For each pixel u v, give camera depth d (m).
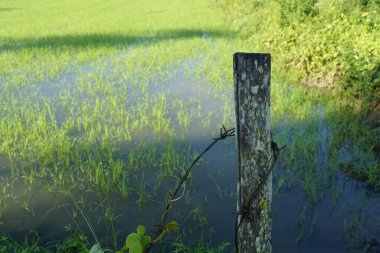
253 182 2.52
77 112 7.81
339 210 4.71
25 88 9.41
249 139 2.44
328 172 5.48
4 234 4.31
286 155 5.94
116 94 8.88
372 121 7.04
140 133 6.89
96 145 6.38
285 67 10.28
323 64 9.21
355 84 7.64
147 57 12.11
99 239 4.25
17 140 6.52
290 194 5.05
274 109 7.59
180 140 6.66
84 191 5.16
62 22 20.78
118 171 5.38
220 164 5.86
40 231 4.37
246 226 2.62
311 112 7.52
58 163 5.60
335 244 4.14
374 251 4.02
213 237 4.27
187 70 10.79
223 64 10.98
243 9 18.78
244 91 2.36
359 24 9.82
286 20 11.38
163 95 8.34
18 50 13.20
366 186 5.20
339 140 6.40
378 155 5.94
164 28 17.59
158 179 5.44
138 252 2.19
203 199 4.99
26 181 5.35
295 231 4.35
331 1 11.26
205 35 15.67
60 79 10.18
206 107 8.17
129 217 4.65
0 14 24.67
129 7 27.70
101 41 14.76
